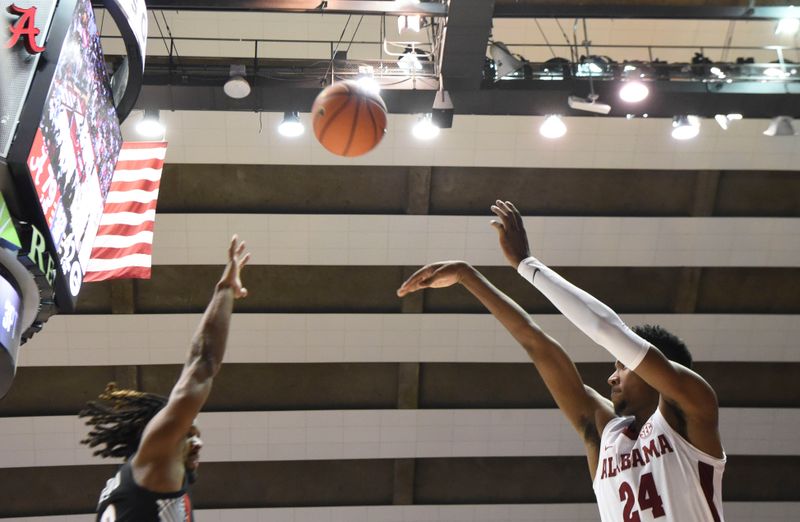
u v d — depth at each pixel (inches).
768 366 642.8
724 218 604.4
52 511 624.4
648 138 579.8
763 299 632.4
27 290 249.8
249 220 581.3
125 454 86.7
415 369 621.0
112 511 77.9
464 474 652.7
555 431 639.1
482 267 610.5
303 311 610.5
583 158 583.8
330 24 555.2
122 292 583.2
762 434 645.9
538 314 620.1
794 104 457.1
